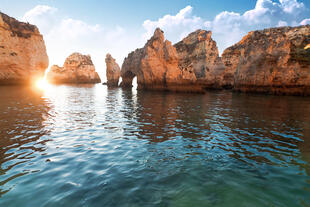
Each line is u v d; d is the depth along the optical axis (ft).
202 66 145.59
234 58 168.76
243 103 63.77
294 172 16.17
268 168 16.87
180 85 110.52
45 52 150.10
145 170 16.21
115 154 19.67
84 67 264.72
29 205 11.32
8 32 114.52
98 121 35.22
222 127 31.45
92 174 15.33
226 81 171.53
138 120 36.50
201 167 16.94
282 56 95.81
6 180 14.03
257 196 12.67
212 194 12.86
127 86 190.29
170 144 22.99
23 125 30.07
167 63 111.34
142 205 11.54
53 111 43.91
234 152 20.59
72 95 88.94
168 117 39.58
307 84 89.92
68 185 13.62
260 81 103.60
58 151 20.15
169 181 14.44
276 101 69.67
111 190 13.08
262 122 35.37
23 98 64.69
